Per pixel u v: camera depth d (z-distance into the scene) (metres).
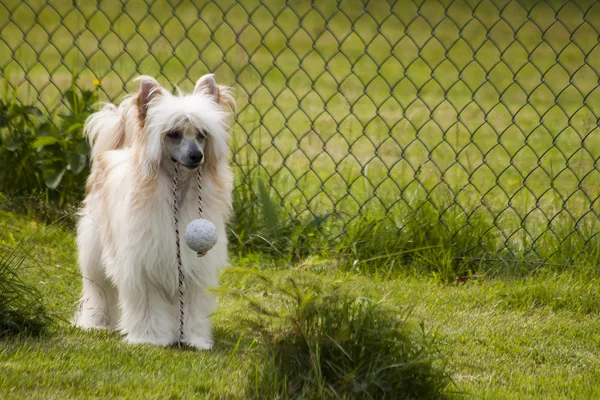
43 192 11.66
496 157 17.77
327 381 6.25
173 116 7.45
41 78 23.22
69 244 10.77
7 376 6.61
